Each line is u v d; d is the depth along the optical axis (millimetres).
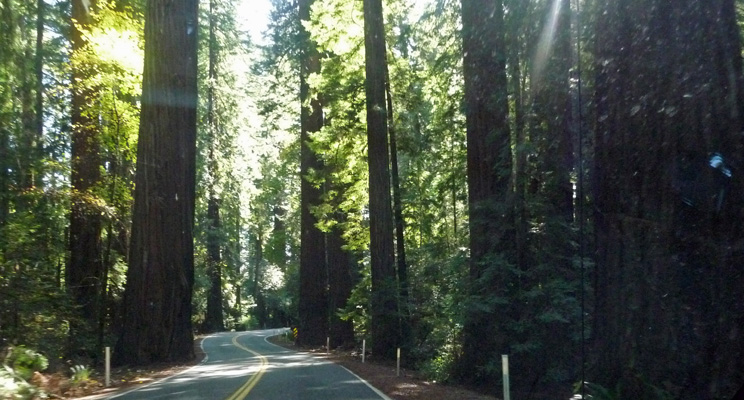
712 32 7938
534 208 14258
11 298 18484
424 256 28188
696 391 7781
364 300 29391
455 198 23531
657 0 8273
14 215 19875
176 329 24219
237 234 66500
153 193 23938
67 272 25609
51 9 27156
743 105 7793
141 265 23766
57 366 17578
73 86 23125
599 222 9289
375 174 25266
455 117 23312
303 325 37281
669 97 8133
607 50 9047
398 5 27469
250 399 12906
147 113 24188
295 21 36156
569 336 13680
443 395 13812
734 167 7691
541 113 14562
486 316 14727
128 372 20953
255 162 49844
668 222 8109
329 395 13539
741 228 7598
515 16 15086
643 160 8422
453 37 19859
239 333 66500
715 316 7672
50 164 21625
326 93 29938
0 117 20500
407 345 24469
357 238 31719
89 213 24016
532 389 13906
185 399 13164
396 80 27875
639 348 8383
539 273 14000
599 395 8617
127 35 23688
